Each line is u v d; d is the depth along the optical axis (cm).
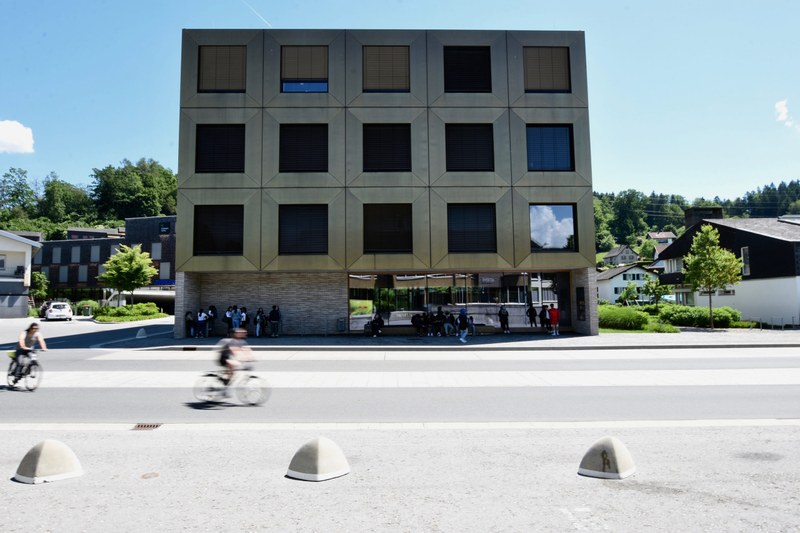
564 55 2672
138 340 2403
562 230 2578
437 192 2538
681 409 927
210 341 2325
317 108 2542
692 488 533
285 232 2509
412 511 474
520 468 599
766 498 505
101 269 6525
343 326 2602
